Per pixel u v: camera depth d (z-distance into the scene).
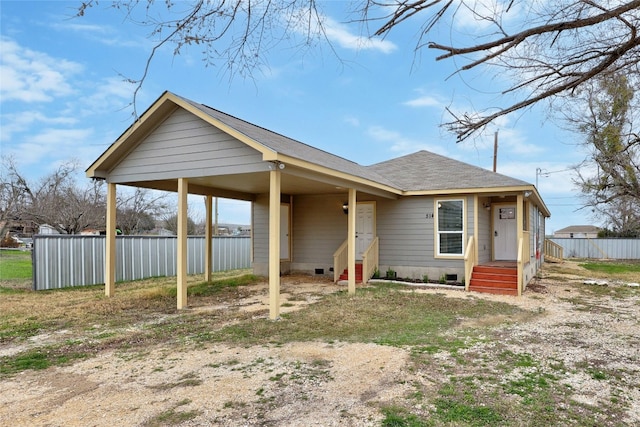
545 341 5.96
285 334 6.34
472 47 3.07
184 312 8.23
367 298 9.47
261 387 4.14
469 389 4.07
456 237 12.10
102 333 6.58
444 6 2.96
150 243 14.50
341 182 9.66
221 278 14.01
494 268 11.37
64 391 4.12
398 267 12.84
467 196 11.96
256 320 7.34
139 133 9.02
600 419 3.46
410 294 10.05
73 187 22.55
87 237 12.41
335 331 6.52
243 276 13.74
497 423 3.35
